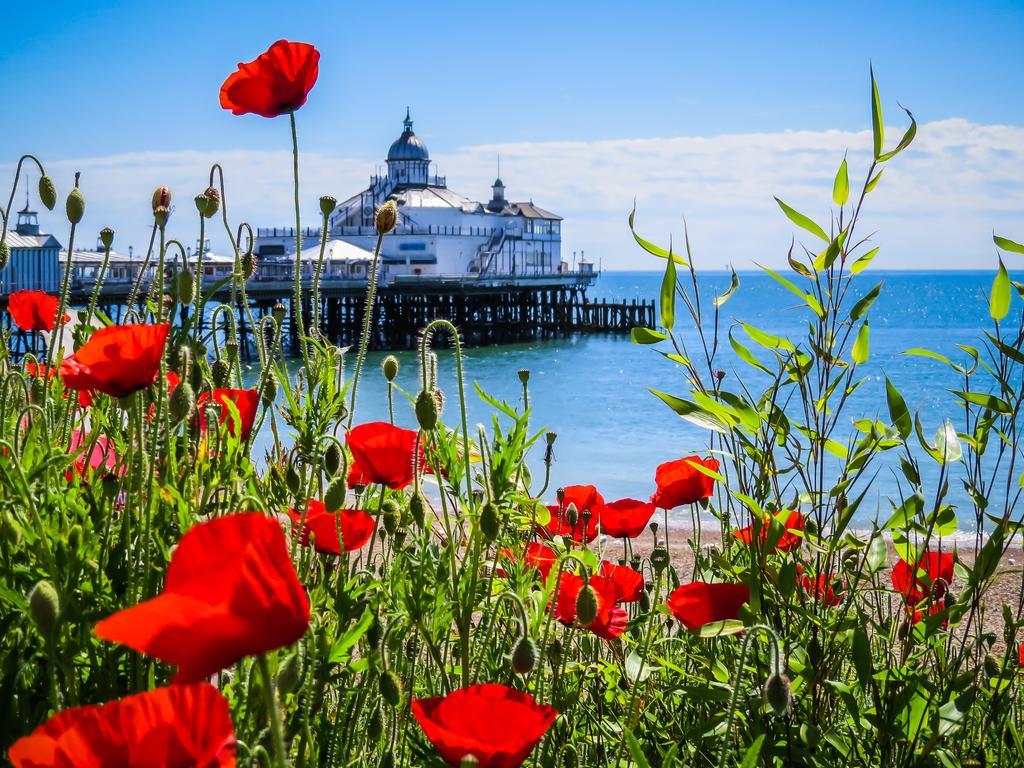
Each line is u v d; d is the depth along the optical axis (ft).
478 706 4.93
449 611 6.35
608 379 137.08
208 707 3.22
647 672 7.25
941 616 7.20
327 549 6.18
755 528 7.58
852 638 7.02
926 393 99.50
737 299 437.17
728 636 7.80
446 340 184.85
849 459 7.82
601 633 6.75
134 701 3.20
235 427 6.57
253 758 3.92
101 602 5.09
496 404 6.69
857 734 7.32
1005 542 7.61
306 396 6.72
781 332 216.95
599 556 8.43
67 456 5.27
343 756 5.62
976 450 7.70
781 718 6.95
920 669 7.57
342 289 165.17
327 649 5.22
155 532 5.44
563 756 6.72
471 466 7.50
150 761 3.20
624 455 76.64
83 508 5.53
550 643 7.00
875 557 7.75
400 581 6.27
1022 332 7.61
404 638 6.35
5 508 4.88
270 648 3.25
